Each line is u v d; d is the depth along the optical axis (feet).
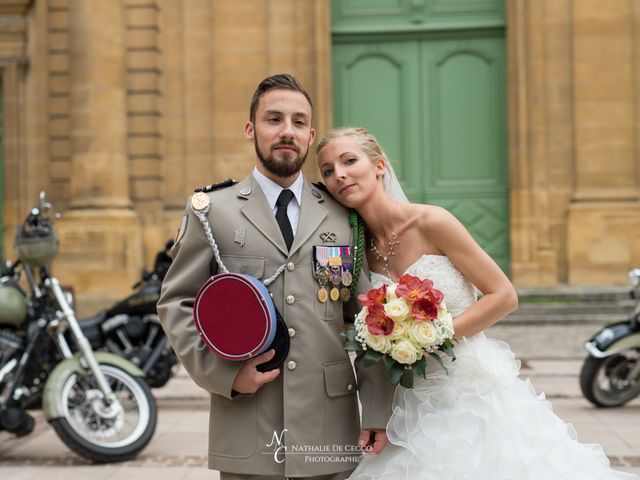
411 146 42.52
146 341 22.71
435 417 9.36
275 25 41.86
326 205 9.63
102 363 18.40
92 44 39.75
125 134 40.65
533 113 40.86
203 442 19.35
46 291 18.80
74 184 40.22
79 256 39.45
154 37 41.24
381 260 9.94
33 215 18.58
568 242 40.01
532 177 40.78
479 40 42.52
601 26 40.32
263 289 8.64
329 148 9.77
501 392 9.80
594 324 34.50
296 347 8.99
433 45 42.70
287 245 9.25
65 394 17.47
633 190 40.04
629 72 40.16
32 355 18.61
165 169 41.93
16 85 42.86
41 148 42.78
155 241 41.06
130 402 21.83
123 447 17.46
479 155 42.34
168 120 42.09
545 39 40.88
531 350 32.53
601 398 22.70
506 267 41.93
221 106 42.06
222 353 8.57
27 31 42.93
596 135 40.19
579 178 40.27
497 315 9.42
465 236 9.55
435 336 8.90
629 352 23.38
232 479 9.16
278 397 9.02
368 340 8.94
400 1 42.86
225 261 9.12
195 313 8.73
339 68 42.93
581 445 10.16
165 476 16.35
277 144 9.11
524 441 9.61
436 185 42.39
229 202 9.31
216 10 42.14
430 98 42.60
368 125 42.75
